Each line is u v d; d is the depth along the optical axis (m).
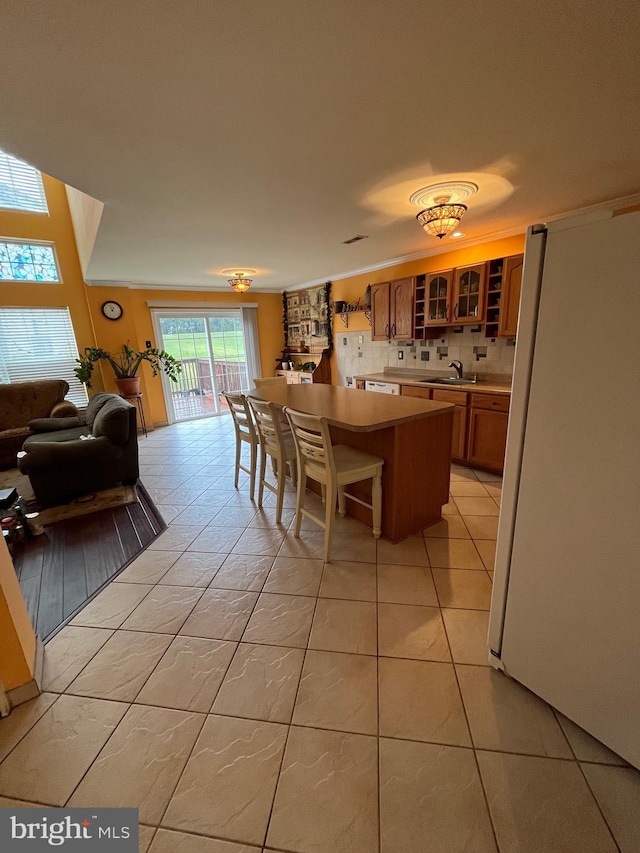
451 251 3.92
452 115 1.51
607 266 0.92
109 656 1.61
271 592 1.98
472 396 3.47
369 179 2.10
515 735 1.24
